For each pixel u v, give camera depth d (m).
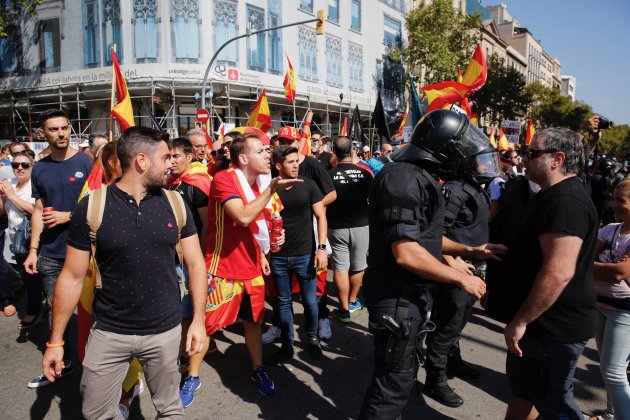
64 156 3.48
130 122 4.19
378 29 28.66
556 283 1.88
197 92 17.55
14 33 19.89
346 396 3.21
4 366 3.64
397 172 2.02
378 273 2.17
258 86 20.02
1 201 4.41
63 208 3.41
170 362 2.20
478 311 5.03
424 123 2.14
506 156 7.59
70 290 2.04
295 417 2.94
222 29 18.78
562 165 2.02
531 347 2.08
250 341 3.25
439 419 2.94
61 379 3.43
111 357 2.09
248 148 3.01
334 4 24.89
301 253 3.63
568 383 2.08
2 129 22.47
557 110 44.25
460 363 3.50
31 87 19.64
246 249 3.08
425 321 2.13
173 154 3.56
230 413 2.98
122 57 18.08
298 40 22.31
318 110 24.48
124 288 2.05
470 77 6.31
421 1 28.42
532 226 2.06
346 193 4.48
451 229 3.07
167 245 2.12
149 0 17.73
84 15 18.62
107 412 2.17
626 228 2.64
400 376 2.09
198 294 2.28
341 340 4.17
